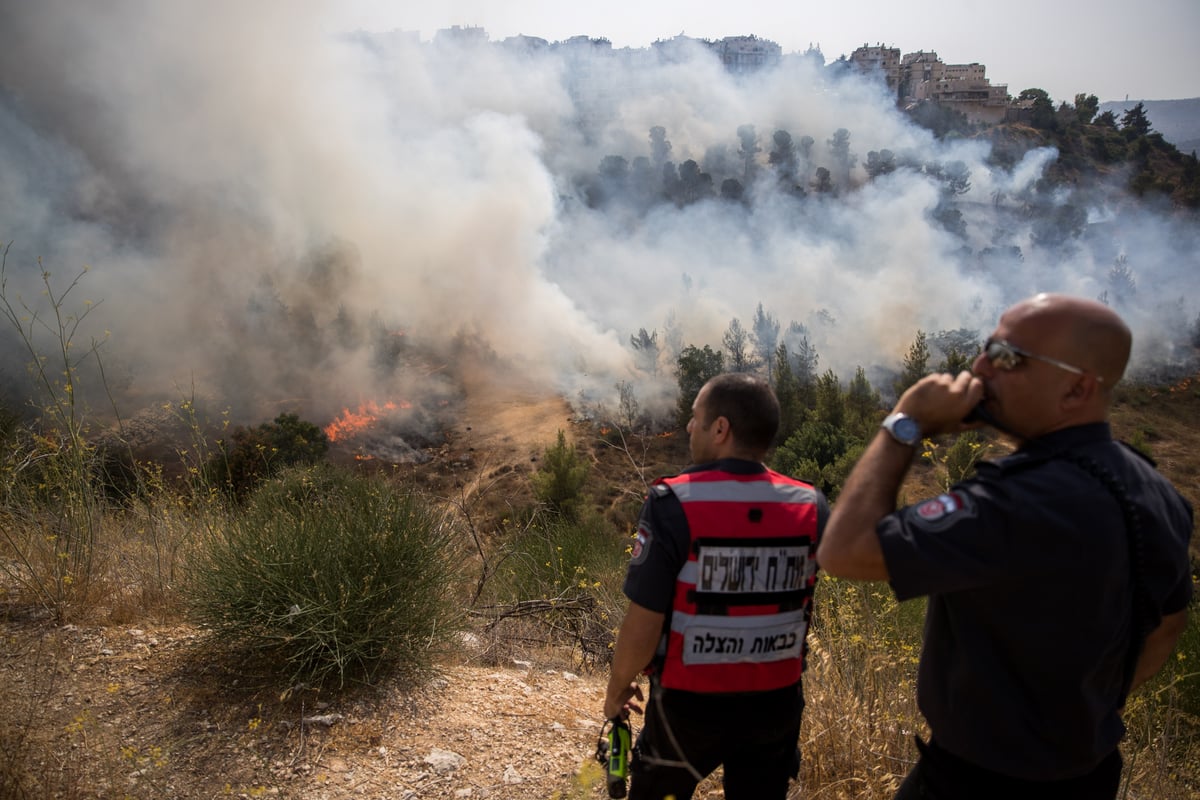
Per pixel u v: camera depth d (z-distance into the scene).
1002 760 1.49
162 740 2.69
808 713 2.87
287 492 4.27
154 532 4.26
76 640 3.27
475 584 5.35
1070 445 1.48
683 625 1.89
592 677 4.07
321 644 3.07
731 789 2.05
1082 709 1.46
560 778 2.75
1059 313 1.48
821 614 3.43
